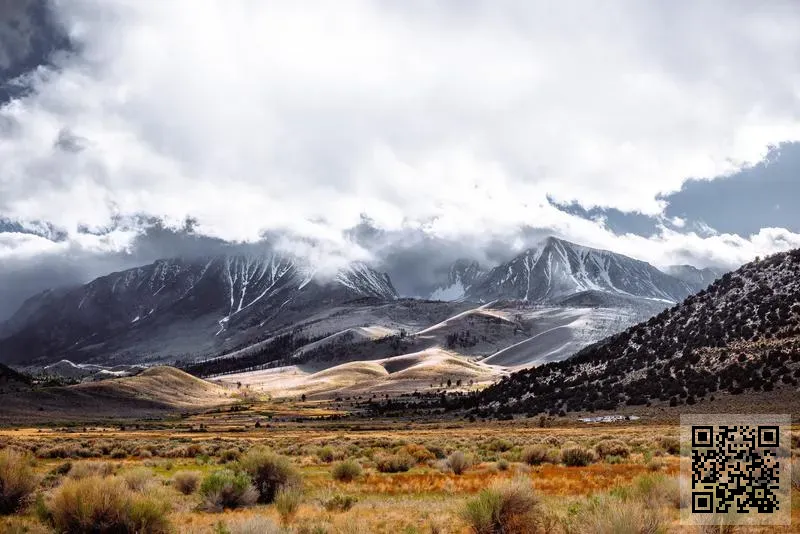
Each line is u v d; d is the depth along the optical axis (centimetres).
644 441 5516
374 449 5753
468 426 12638
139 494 1927
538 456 4184
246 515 2152
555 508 1944
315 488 3045
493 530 1664
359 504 2375
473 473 3566
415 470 3962
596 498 1730
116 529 1730
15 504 2195
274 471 2731
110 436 11581
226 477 2475
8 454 2289
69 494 1753
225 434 12675
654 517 1453
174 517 2112
